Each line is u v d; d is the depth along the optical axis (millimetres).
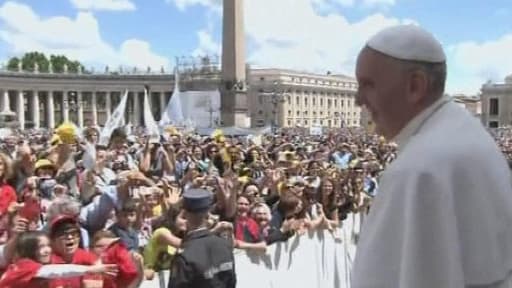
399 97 2141
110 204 7031
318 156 21703
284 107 143375
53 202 6316
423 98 2137
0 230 6750
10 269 5199
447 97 2238
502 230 2035
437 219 1942
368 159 22016
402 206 1997
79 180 9539
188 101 56969
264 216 8555
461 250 1966
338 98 168375
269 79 142875
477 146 2053
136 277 5625
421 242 1942
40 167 9055
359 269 2076
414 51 2082
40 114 125625
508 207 2049
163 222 7555
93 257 5621
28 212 6883
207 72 106438
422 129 2146
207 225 5762
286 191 9508
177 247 6555
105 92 121812
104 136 20875
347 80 171750
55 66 160875
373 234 2059
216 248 5562
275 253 8555
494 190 2025
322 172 13750
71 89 118750
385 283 1996
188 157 16484
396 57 2098
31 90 115062
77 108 119000
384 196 2066
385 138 2293
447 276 1919
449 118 2129
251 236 8336
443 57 2137
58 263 5348
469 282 1978
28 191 7012
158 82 119688
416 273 1933
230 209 8398
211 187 9422
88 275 5297
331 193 11742
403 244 1972
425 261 1934
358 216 13102
